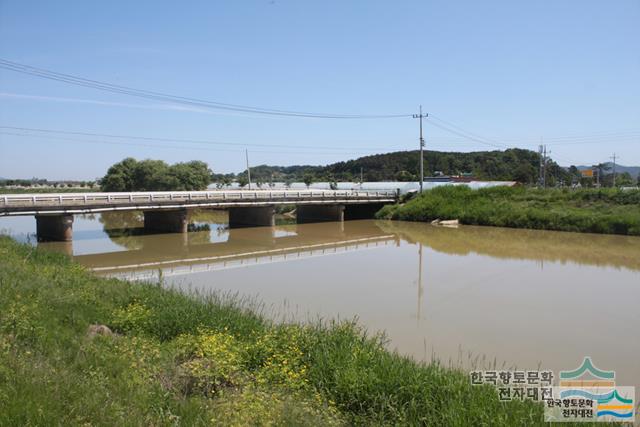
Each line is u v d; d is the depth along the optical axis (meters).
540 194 45.06
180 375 7.23
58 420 5.00
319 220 47.25
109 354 7.63
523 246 29.53
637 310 14.58
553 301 15.66
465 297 16.12
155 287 13.50
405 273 20.50
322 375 7.62
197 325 9.81
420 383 7.18
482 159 107.81
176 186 62.88
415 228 40.97
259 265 22.75
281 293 16.56
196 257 25.61
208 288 17.22
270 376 7.42
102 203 29.61
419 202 47.94
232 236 34.84
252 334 9.48
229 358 7.66
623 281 18.95
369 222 46.53
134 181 63.31
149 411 5.80
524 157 105.69
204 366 7.41
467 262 23.52
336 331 9.43
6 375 5.82
